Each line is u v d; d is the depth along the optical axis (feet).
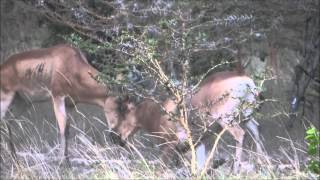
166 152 65.77
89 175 62.59
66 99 74.95
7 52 117.08
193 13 78.28
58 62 73.92
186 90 52.03
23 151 72.33
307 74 84.33
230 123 54.95
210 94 63.82
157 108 67.77
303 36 88.99
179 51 56.59
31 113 90.02
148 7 73.15
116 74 65.87
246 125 68.64
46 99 75.05
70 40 63.16
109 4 74.74
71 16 81.15
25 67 74.02
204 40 69.00
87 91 73.41
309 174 57.77
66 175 62.90
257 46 88.48
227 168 65.10
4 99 74.59
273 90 95.76
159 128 67.36
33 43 117.70
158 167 63.46
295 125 84.33
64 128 73.41
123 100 71.77
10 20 109.40
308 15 83.20
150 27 66.13
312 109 92.22
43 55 74.33
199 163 62.44
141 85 61.57
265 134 79.82
